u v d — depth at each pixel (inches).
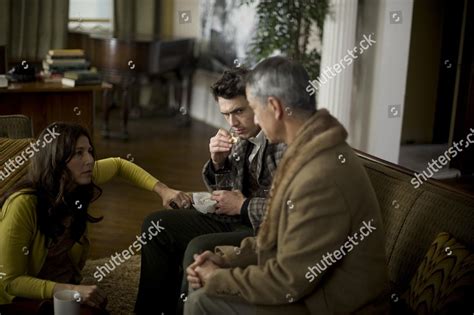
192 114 286.4
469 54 201.9
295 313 70.5
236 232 92.0
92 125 173.3
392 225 87.0
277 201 70.1
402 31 189.0
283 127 72.6
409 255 83.0
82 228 90.5
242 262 77.4
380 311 71.5
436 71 239.8
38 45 253.0
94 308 80.5
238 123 91.7
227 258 77.1
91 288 81.4
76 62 175.8
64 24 256.2
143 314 99.0
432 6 234.2
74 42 263.4
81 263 96.0
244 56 237.5
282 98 70.1
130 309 105.3
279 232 69.9
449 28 235.6
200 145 236.1
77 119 171.2
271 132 73.1
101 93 280.4
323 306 69.9
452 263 72.1
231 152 98.5
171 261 98.1
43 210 83.8
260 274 69.4
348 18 188.7
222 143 96.9
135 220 154.2
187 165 208.8
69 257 93.0
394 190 89.2
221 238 89.9
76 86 167.2
